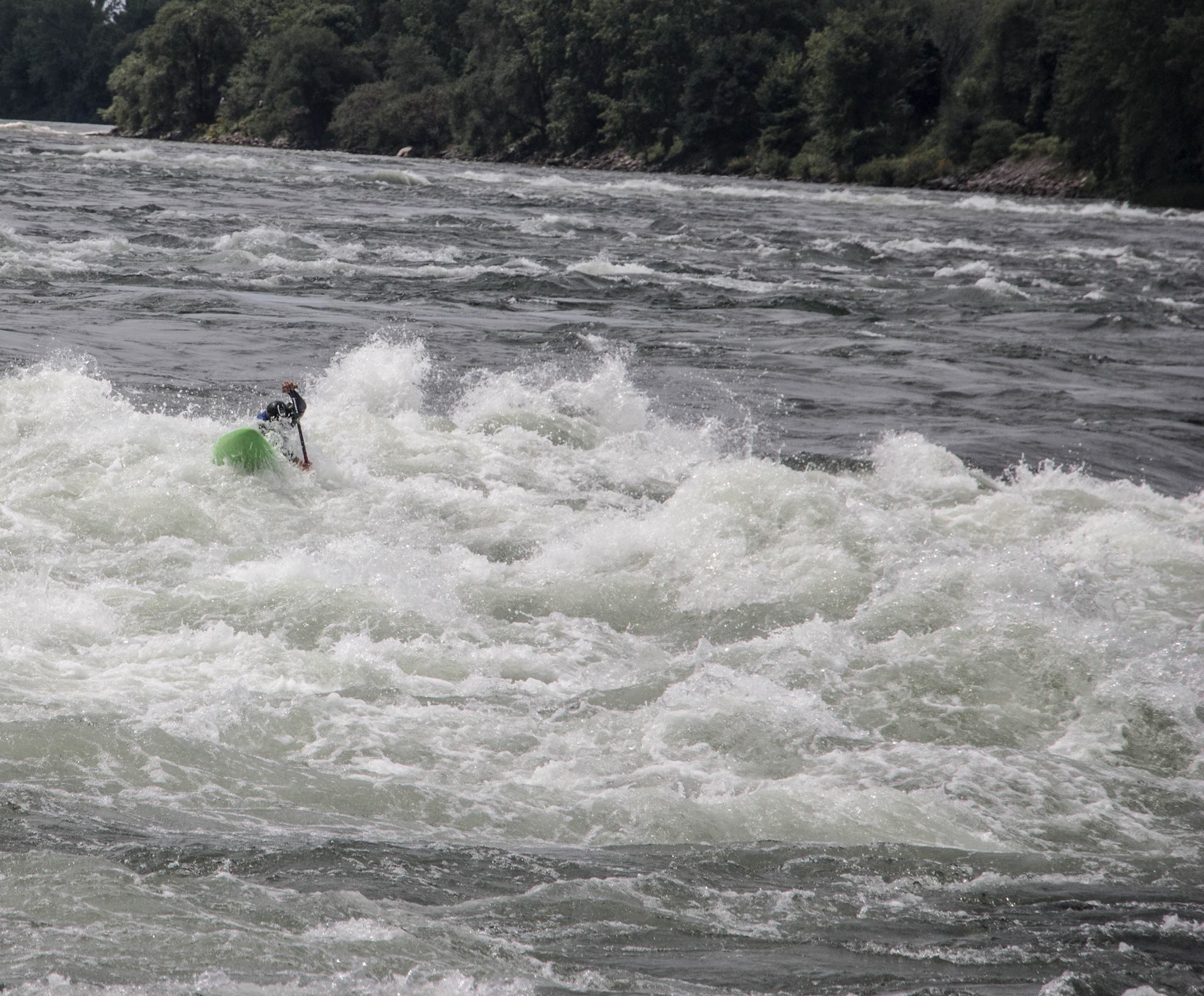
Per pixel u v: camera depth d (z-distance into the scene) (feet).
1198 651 92.58
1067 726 79.61
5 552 96.43
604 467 138.62
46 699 69.51
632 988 42.63
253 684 75.97
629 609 97.60
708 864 56.29
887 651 88.28
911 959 47.24
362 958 42.70
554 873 53.47
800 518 110.32
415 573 99.60
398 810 61.11
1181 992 45.39
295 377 175.83
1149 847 63.67
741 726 74.49
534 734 72.49
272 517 109.91
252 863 51.31
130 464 117.19
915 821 63.82
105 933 43.14
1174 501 137.80
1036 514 123.95
